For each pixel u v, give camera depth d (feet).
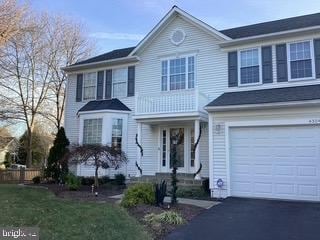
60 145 66.23
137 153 58.75
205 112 53.52
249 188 43.62
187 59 58.95
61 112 101.30
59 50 101.35
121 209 32.53
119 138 62.03
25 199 38.27
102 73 68.28
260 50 52.70
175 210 33.35
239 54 54.39
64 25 102.27
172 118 54.44
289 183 41.52
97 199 40.98
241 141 44.93
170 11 59.77
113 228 25.38
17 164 122.31
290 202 39.22
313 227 27.61
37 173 84.07
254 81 52.54
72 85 71.97
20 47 90.63
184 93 54.70
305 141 41.24
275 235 25.58
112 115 61.62
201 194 45.78
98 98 67.77
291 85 49.80
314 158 40.57
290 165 41.73
